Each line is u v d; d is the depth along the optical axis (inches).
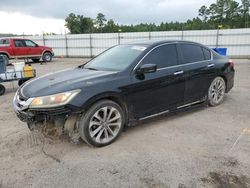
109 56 187.8
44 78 165.2
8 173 123.6
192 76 193.5
